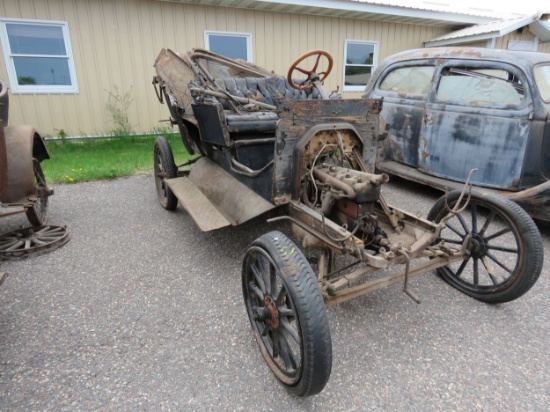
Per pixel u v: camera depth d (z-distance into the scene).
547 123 3.56
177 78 3.96
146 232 3.76
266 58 8.73
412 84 4.78
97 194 5.00
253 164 3.36
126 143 7.76
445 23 10.25
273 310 1.89
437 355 2.12
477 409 1.78
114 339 2.24
